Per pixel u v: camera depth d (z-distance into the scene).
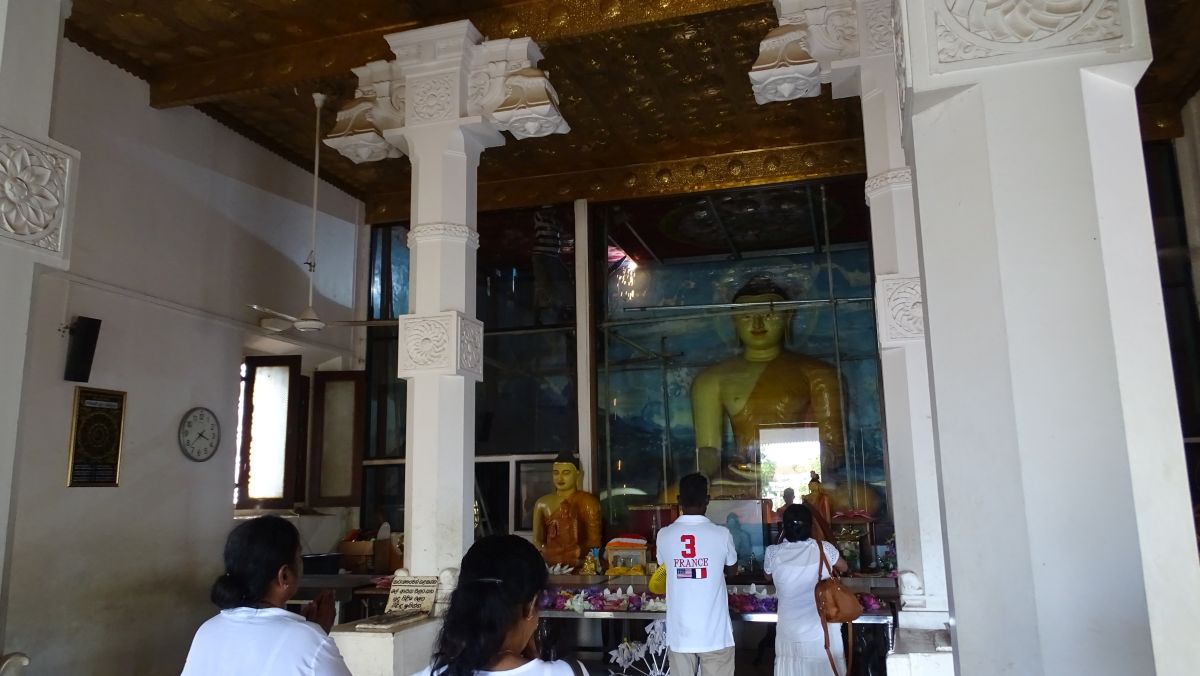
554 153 8.23
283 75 6.23
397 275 9.17
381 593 6.75
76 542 5.75
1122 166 2.06
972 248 2.11
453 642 1.75
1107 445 1.93
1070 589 1.89
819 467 8.06
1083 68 2.09
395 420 8.86
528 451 8.57
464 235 5.19
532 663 1.76
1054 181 2.07
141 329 6.37
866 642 5.29
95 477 5.91
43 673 5.44
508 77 5.27
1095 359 1.97
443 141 5.25
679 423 8.45
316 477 8.43
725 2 5.20
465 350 5.08
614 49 6.18
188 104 6.58
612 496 8.42
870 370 8.11
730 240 8.58
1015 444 1.97
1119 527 1.89
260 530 2.30
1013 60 2.12
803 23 4.83
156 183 6.57
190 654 2.20
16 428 2.67
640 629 6.62
